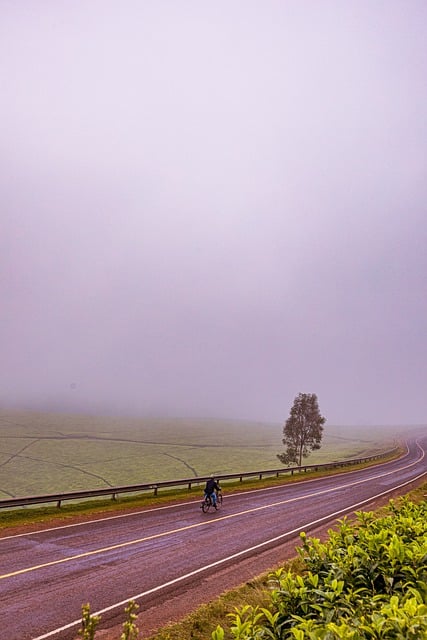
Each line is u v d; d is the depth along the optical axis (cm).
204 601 1037
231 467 7381
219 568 1288
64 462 7762
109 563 1290
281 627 657
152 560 1341
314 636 508
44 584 1098
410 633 479
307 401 5350
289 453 5253
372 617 519
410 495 2758
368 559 784
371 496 2819
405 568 715
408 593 622
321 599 686
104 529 1722
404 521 1033
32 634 845
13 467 7038
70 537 1571
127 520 1912
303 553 907
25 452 8875
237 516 2080
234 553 1447
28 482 5797
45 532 1631
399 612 519
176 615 958
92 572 1204
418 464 5681
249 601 1015
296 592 703
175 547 1499
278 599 716
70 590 1069
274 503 2492
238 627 611
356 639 481
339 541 991
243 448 11169
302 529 1823
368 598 664
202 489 3038
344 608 617
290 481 3672
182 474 6538
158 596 1060
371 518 1184
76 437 12469
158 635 849
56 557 1321
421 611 518
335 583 671
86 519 1897
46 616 923
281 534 1730
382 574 739
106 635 856
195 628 888
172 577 1195
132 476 6353
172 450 10188
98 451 9525
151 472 6756
